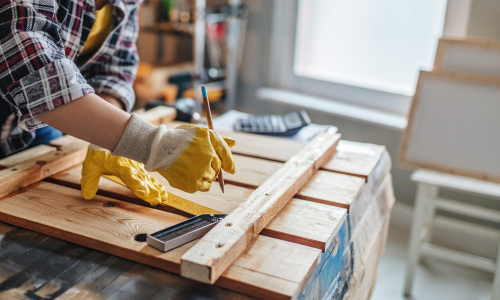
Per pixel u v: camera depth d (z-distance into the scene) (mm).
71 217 729
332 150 1079
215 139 696
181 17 2543
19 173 821
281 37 2500
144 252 638
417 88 1692
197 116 1301
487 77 1570
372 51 2258
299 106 2420
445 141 1672
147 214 752
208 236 627
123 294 579
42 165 863
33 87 654
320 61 2447
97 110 664
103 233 684
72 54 848
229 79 2588
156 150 659
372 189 1006
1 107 898
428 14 2041
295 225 731
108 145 675
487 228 1985
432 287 1769
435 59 1691
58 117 666
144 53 2885
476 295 1728
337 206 820
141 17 2635
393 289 1747
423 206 1624
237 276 592
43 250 667
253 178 918
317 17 2379
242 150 1076
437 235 2088
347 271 810
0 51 666
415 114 1708
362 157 1068
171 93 2629
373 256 1022
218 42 2736
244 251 651
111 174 807
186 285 601
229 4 2555
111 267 634
